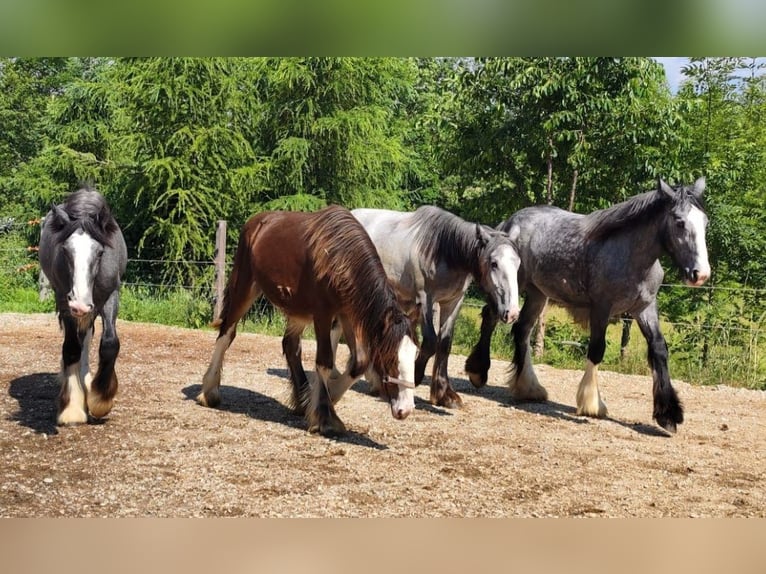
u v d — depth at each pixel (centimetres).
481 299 1628
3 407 651
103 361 597
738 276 1181
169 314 1317
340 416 677
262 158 1686
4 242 1870
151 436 583
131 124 1664
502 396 817
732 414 777
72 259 519
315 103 1661
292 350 668
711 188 1153
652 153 1105
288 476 505
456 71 1280
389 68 1742
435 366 739
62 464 510
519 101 1164
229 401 718
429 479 512
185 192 1523
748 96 1278
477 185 1288
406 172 2119
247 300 682
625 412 762
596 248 706
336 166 1720
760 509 484
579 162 1101
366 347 570
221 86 1580
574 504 479
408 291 731
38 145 2328
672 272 1217
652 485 525
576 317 761
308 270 600
